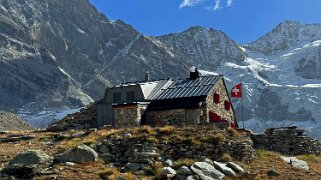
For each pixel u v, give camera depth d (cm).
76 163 2598
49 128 4903
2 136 4084
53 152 2964
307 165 2991
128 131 3111
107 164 2677
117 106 4538
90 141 3006
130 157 2762
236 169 2656
